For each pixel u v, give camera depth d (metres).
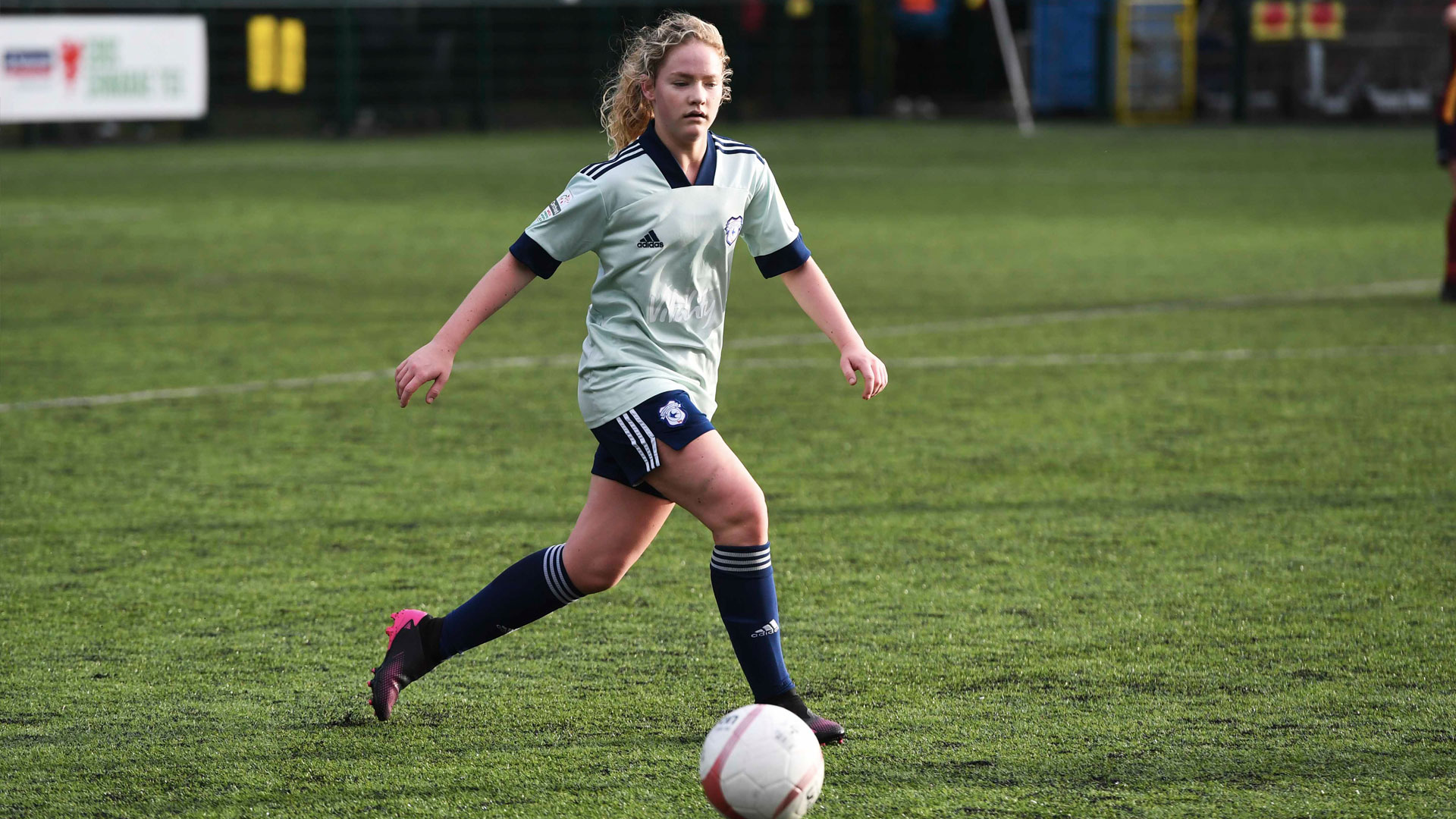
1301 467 24.77
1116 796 12.71
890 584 18.89
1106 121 131.62
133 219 65.62
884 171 88.88
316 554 20.31
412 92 124.19
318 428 28.08
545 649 16.59
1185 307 41.97
